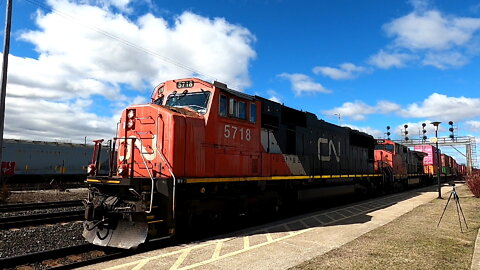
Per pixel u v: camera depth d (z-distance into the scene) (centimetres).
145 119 915
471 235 905
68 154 3159
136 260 679
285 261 664
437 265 638
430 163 4019
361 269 611
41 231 957
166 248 781
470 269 611
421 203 1700
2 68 1366
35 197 1947
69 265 645
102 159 2612
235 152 1032
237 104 1060
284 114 1329
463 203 1680
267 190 1216
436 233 928
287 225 1066
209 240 861
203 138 929
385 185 2347
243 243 818
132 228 773
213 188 973
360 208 1504
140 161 908
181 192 882
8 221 1115
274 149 1235
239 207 1066
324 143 1619
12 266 657
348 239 862
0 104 1352
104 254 755
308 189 1447
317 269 611
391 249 753
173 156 850
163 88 1084
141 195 779
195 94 1005
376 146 2592
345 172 1798
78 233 954
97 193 877
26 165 2834
